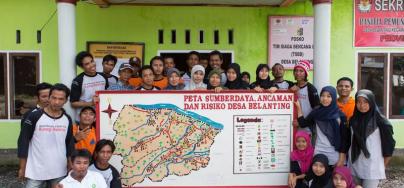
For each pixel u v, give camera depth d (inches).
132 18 285.6
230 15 288.7
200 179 164.9
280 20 287.9
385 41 293.1
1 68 285.6
